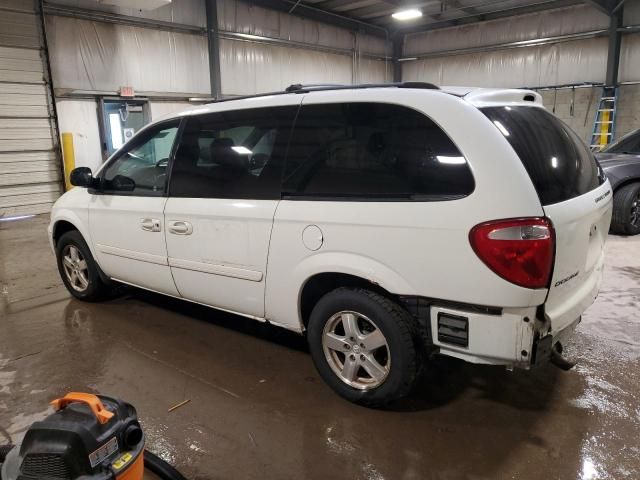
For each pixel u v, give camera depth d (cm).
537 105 252
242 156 274
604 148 695
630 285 418
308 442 224
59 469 140
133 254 336
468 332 207
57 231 411
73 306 400
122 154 346
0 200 828
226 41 1127
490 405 249
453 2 1200
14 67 814
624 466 204
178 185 303
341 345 247
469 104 213
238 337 336
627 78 1173
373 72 1530
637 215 602
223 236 277
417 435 227
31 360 308
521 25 1307
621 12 1140
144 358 308
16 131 830
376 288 234
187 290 311
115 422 152
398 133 224
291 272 251
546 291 197
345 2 1259
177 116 315
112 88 941
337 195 235
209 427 237
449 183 206
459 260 201
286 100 266
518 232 191
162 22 995
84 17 886
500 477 200
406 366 227
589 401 251
